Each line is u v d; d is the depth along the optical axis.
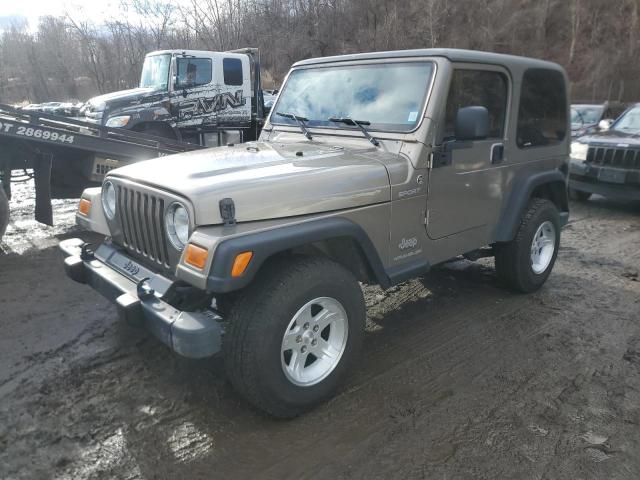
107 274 3.10
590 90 36.69
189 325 2.52
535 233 4.55
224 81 10.78
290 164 3.08
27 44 38.12
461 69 3.59
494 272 5.33
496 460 2.64
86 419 2.92
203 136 10.76
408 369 3.51
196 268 2.50
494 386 3.31
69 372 3.37
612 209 8.63
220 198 2.60
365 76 3.81
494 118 4.01
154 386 3.23
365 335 4.01
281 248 2.65
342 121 3.75
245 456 2.67
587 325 4.18
